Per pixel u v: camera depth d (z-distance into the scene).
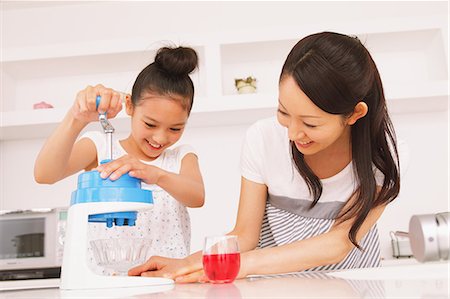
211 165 2.86
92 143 1.55
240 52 2.84
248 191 1.38
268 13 2.99
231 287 0.75
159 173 1.17
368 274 0.86
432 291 0.55
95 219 0.91
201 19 3.00
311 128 1.02
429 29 2.72
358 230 1.13
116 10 3.03
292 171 1.35
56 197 2.88
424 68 2.91
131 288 0.83
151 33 3.00
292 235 1.39
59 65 2.87
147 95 1.39
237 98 2.60
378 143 1.18
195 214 2.81
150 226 1.55
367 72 1.04
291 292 0.62
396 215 2.78
